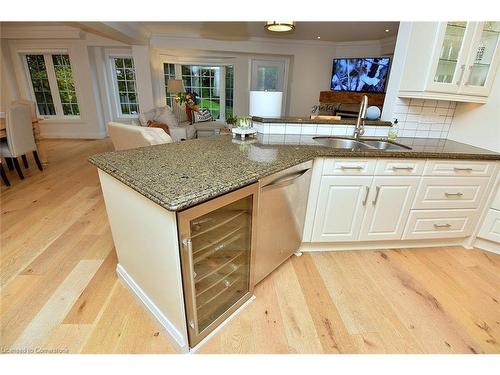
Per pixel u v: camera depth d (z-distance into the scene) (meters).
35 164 4.20
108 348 1.35
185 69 6.63
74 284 1.76
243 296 1.59
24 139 3.46
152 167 1.36
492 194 2.16
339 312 1.62
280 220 1.70
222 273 1.51
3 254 2.04
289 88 6.88
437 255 2.21
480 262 2.13
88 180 3.61
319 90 6.71
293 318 1.56
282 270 1.97
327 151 1.83
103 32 4.13
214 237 1.38
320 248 2.20
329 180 1.90
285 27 2.90
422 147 2.12
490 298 1.77
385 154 1.87
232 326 1.50
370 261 2.10
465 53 2.01
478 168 2.05
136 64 5.57
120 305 1.61
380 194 2.00
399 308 1.66
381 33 5.25
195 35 5.83
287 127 2.38
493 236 2.23
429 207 2.11
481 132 2.21
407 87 2.26
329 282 1.86
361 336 1.47
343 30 5.04
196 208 1.08
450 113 2.49
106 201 1.61
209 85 6.83
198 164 1.43
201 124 5.75
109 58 6.15
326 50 6.39
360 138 2.40
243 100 6.86
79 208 2.81
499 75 2.08
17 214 2.66
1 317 1.51
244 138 2.13
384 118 2.59
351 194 1.96
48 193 3.17
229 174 1.28
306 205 1.96
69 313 1.54
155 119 4.92
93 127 6.27
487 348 1.42
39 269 1.89
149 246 1.30
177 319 1.30
